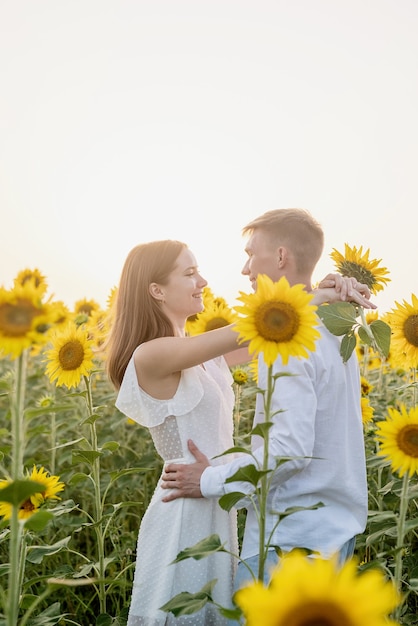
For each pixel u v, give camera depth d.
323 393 2.56
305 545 2.46
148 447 5.40
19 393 1.91
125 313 3.01
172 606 2.00
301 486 2.52
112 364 3.02
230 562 2.76
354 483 2.62
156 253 2.98
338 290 2.67
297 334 2.06
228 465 2.58
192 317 4.87
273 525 2.49
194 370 2.85
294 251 2.75
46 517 1.88
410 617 2.99
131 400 2.81
